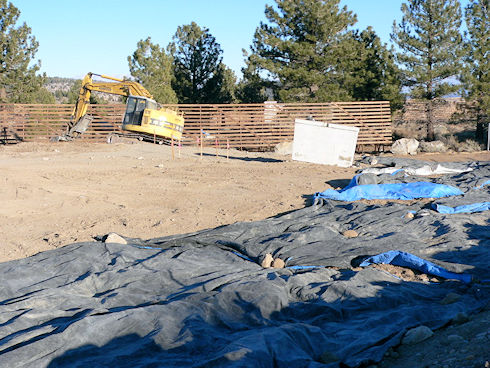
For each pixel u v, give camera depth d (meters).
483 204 13.16
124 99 43.28
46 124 34.19
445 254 9.38
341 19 35.28
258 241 10.35
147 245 10.26
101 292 7.82
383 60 35.00
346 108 33.34
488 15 33.28
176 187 17.14
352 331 6.19
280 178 18.92
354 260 9.32
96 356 5.55
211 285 7.60
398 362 5.52
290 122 33.66
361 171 19.77
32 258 9.15
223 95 45.16
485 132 36.16
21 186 16.42
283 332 5.71
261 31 36.62
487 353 5.16
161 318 6.22
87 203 14.74
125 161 23.11
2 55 38.59
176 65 44.78
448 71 32.72
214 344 5.80
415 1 33.06
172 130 29.77
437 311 6.73
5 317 6.49
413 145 31.67
